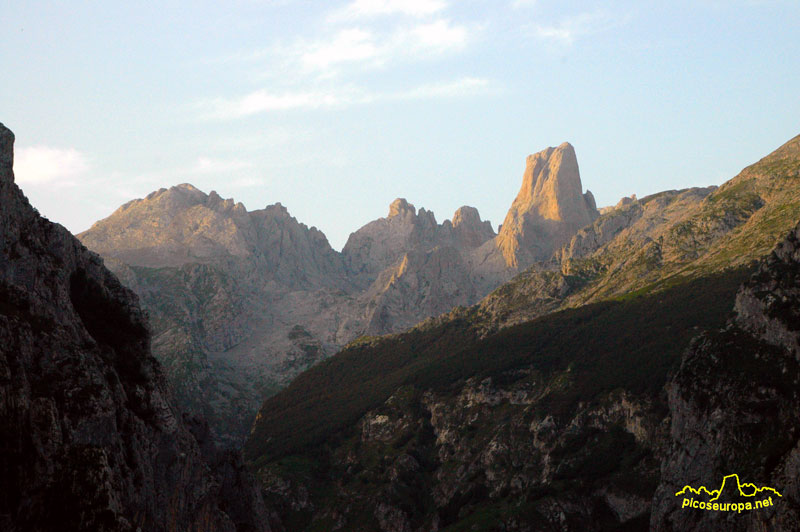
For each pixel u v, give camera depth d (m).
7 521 81.44
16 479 84.12
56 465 87.44
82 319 117.06
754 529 156.38
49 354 96.50
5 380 86.44
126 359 119.81
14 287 99.00
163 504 112.94
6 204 103.50
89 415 95.06
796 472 150.25
